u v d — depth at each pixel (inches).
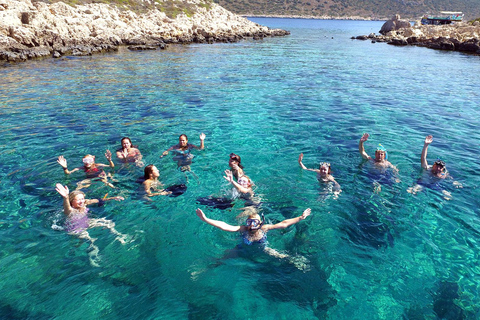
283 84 800.9
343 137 434.0
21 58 1108.5
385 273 197.6
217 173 331.3
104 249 217.5
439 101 644.1
